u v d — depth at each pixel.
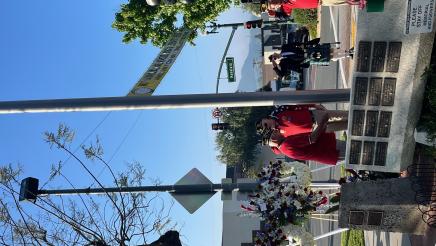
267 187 8.30
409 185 6.90
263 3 8.50
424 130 6.61
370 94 6.74
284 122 7.65
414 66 6.42
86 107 6.93
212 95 7.02
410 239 8.45
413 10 6.04
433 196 6.79
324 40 20.41
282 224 8.13
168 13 18.78
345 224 7.21
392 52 6.44
